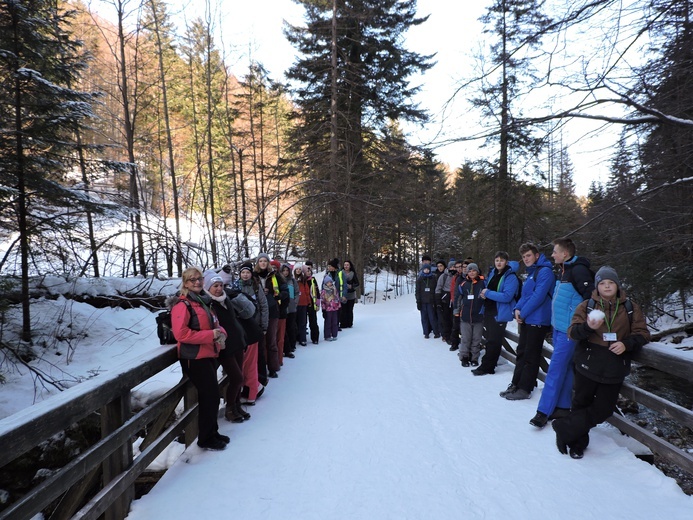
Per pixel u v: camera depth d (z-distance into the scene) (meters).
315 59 19.58
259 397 5.07
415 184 20.12
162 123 22.89
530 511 2.54
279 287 6.56
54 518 2.42
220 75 22.12
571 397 3.82
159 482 3.03
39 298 9.30
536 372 4.68
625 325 3.01
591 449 3.36
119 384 2.68
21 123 7.95
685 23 3.72
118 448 2.67
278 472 3.15
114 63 15.57
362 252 24.70
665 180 5.97
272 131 32.44
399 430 3.92
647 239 7.52
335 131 18.69
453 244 33.69
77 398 2.20
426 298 9.25
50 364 7.57
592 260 8.77
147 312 10.76
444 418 4.21
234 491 2.89
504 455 3.32
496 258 5.61
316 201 18.64
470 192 18.39
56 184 8.12
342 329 11.55
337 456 3.40
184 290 3.55
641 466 3.01
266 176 21.42
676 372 2.61
